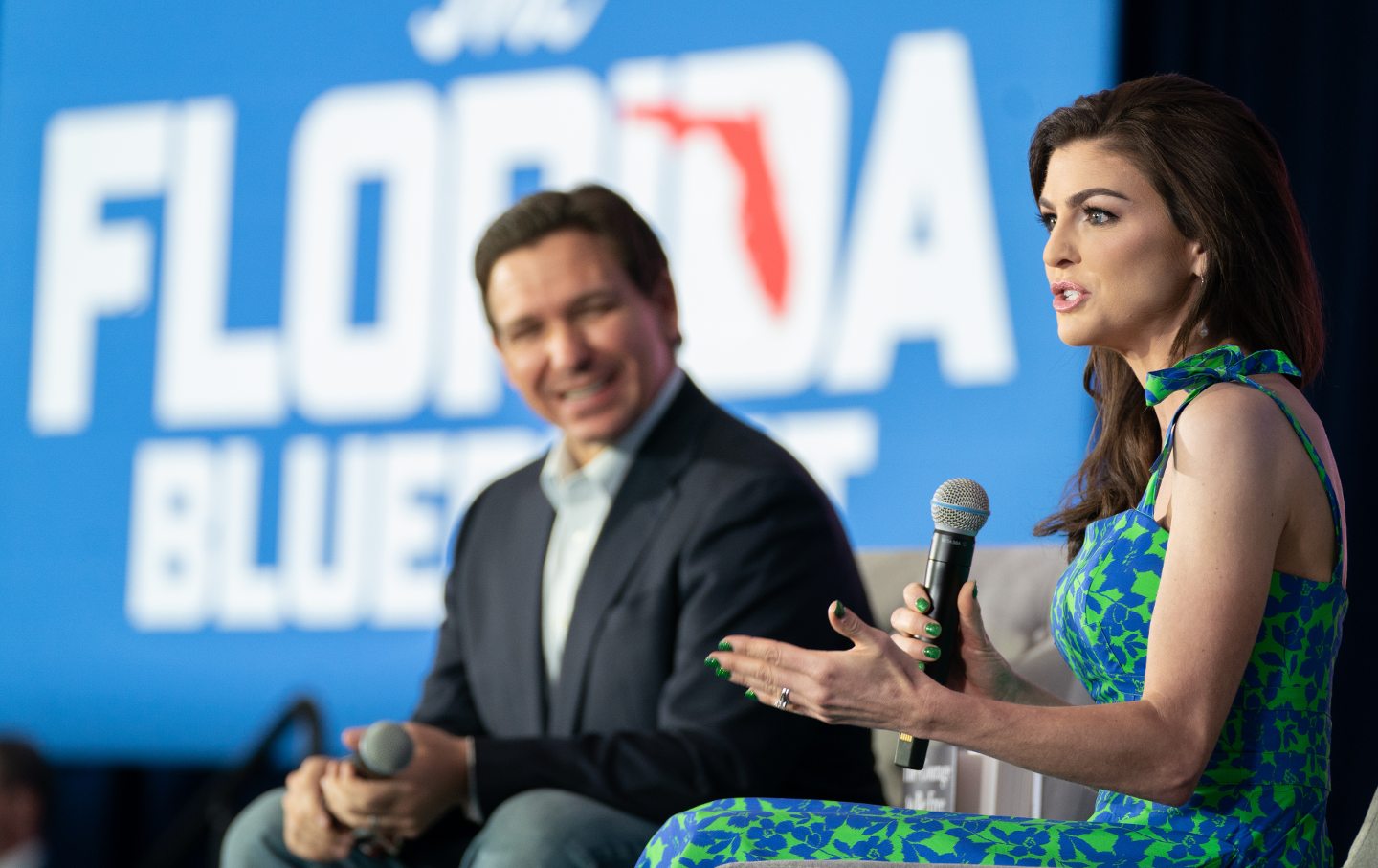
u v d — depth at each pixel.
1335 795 10.04
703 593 6.50
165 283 12.74
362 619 11.82
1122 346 4.48
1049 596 6.75
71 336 12.91
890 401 10.74
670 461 6.90
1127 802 4.23
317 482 12.08
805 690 3.86
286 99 12.62
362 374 12.09
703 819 3.99
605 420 6.94
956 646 4.66
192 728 12.12
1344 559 4.24
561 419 7.06
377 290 12.15
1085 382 5.11
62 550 12.64
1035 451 10.38
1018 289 10.55
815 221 11.08
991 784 6.07
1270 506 3.99
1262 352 4.23
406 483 11.86
